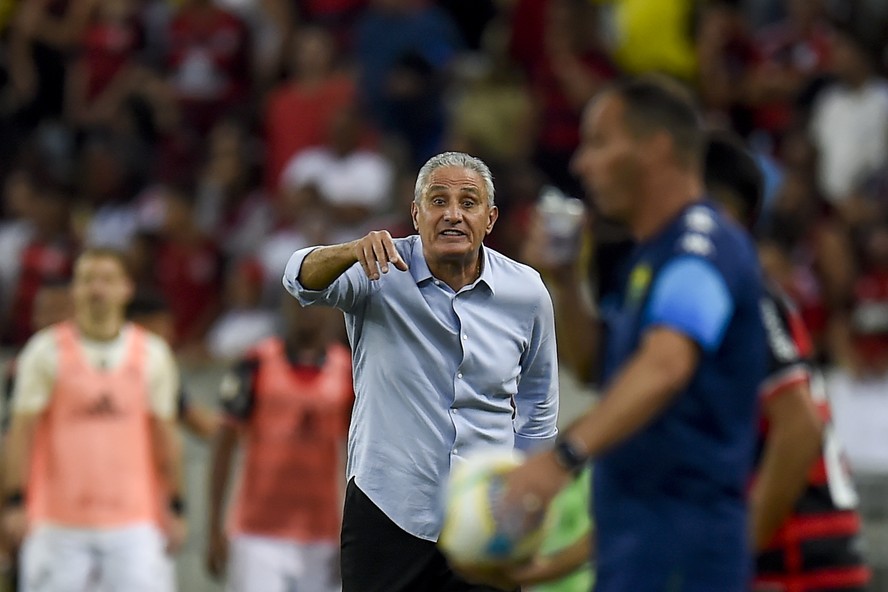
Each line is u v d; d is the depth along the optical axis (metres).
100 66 47.50
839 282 35.44
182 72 45.84
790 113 43.53
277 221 39.94
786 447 15.48
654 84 12.96
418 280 17.61
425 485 17.53
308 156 40.53
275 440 28.52
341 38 46.25
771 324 15.72
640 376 11.87
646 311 12.65
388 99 42.62
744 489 12.90
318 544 28.66
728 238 12.73
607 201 13.03
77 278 27.55
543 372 18.41
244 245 40.84
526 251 15.95
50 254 38.69
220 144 43.12
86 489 26.97
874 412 33.06
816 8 44.88
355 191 39.22
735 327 12.66
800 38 44.69
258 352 28.77
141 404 27.55
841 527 17.39
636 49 44.28
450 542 12.30
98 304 27.36
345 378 28.81
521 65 44.50
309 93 42.91
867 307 34.94
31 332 38.22
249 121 44.28
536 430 18.55
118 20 47.78
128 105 46.06
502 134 41.97
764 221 33.56
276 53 45.62
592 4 43.03
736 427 12.78
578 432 11.77
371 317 17.67
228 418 28.55
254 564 28.42
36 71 47.84
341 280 17.42
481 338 17.67
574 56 42.47
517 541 12.00
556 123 42.03
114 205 42.69
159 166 44.44
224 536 29.14
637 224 13.08
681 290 12.25
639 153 12.81
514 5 44.75
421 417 17.53
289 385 28.48
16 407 26.98
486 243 37.00
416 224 17.86
